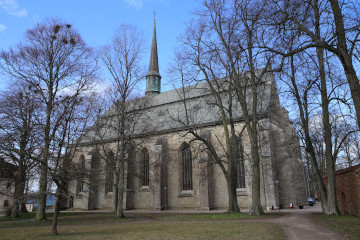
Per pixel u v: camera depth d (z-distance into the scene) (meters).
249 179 32.56
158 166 37.84
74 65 24.84
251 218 19.25
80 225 20.17
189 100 43.75
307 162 35.72
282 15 11.31
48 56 24.16
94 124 28.66
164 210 36.94
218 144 35.50
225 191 33.97
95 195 43.97
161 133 40.28
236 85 23.84
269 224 15.02
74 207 44.91
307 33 11.65
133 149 33.41
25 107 19.47
